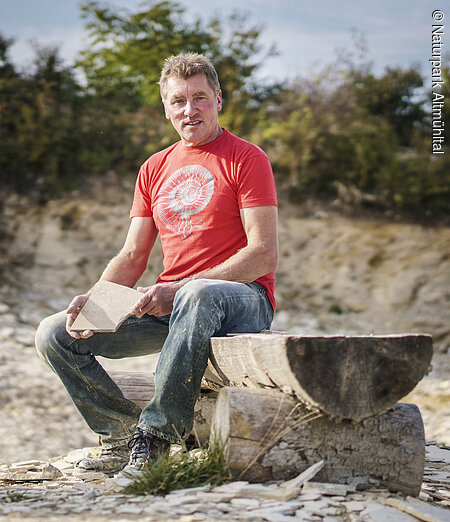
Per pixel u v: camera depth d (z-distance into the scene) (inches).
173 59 132.9
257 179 124.2
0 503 92.4
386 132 489.4
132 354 130.3
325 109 498.0
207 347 105.8
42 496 97.0
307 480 93.0
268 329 126.1
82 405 127.0
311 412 96.3
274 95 523.5
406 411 99.5
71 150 480.4
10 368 281.3
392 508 88.1
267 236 121.7
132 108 518.6
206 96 129.8
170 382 104.1
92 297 122.6
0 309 346.6
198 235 127.1
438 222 444.1
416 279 390.3
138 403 137.0
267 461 95.0
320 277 397.1
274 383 97.7
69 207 442.6
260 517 81.1
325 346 89.9
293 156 471.5
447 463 135.0
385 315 365.7
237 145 128.9
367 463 97.0
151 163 138.6
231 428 94.8
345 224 441.4
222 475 95.6
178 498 88.9
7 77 508.1
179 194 130.6
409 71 525.7
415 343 92.5
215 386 124.0
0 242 406.9
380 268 402.6
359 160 465.1
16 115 483.2
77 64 521.3
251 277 118.7
